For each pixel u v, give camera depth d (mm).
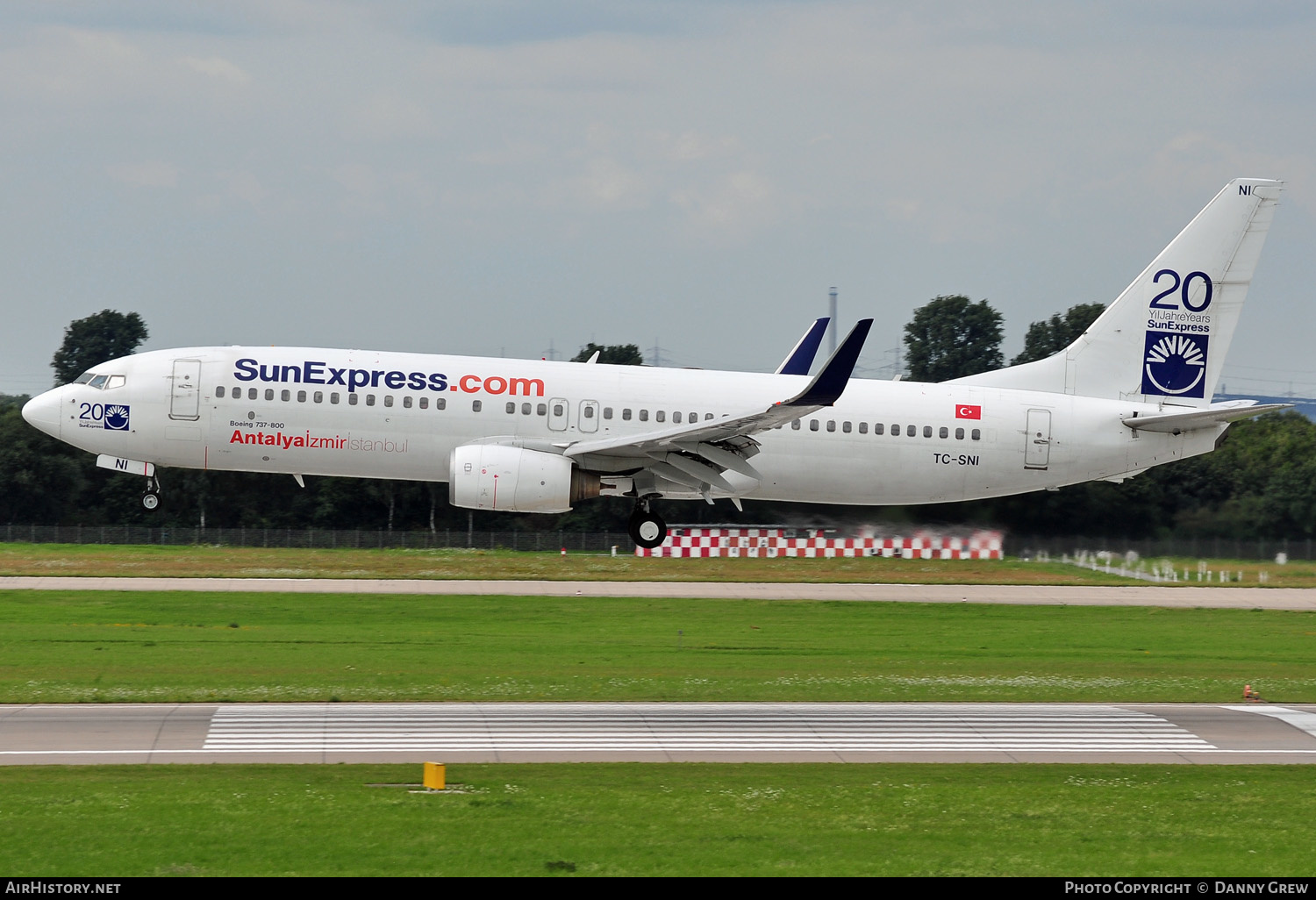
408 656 101500
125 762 66812
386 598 133750
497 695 88125
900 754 73875
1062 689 95438
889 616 133625
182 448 150250
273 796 59031
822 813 58719
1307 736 80312
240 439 149500
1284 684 99312
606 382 154250
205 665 95562
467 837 53688
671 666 100938
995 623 130625
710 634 118312
